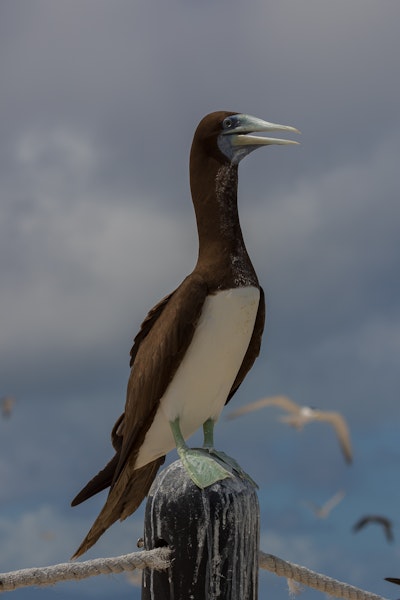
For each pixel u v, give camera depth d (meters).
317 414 23.59
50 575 6.70
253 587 6.81
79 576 6.74
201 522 6.61
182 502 6.66
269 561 7.54
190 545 6.62
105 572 6.68
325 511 29.44
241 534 6.68
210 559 6.59
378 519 28.81
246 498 6.75
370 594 7.86
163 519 6.71
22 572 6.68
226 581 6.60
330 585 7.64
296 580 7.65
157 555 6.68
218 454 7.87
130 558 6.69
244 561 6.71
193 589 6.59
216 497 6.64
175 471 6.87
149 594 6.78
